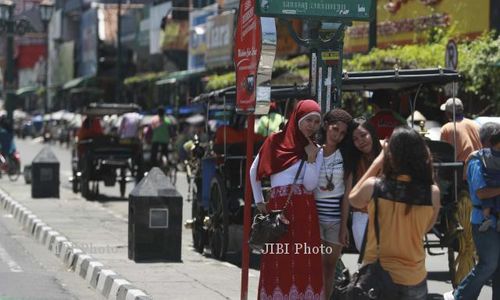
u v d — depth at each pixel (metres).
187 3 74.06
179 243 20.77
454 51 26.69
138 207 20.45
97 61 100.88
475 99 33.72
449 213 17.09
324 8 14.51
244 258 13.62
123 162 37.97
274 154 12.27
